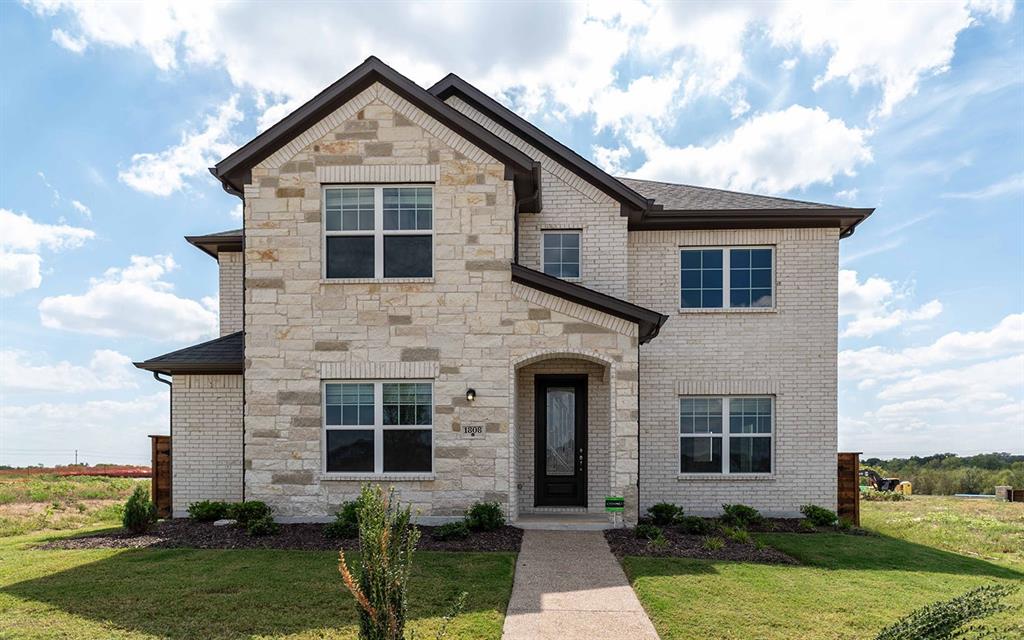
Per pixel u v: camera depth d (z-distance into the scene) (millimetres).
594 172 14008
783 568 9195
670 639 6504
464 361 11938
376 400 12039
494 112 14352
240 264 16281
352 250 12234
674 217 14227
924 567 9602
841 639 6508
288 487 11836
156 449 13844
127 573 8500
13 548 10188
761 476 14000
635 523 11656
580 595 7941
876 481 28484
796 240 14312
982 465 41562
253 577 8289
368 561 4820
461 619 6863
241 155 12062
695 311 14289
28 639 6289
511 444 11805
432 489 11766
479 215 12070
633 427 11734
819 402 14070
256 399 11969
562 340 11898
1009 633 6391
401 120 12180
